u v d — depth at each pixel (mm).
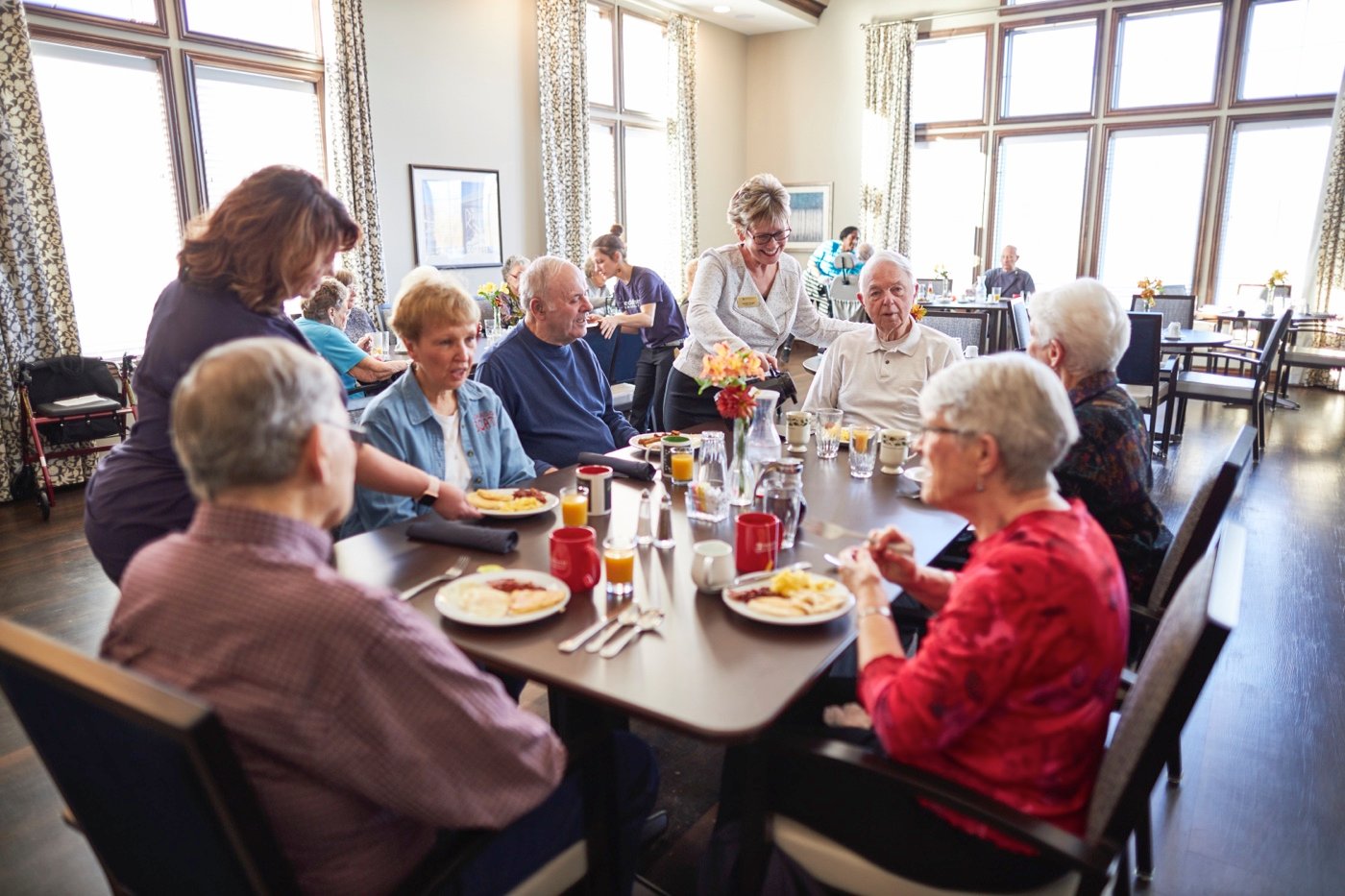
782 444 2654
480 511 1870
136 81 4992
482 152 6996
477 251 7078
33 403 4383
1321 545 3807
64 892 1790
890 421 2859
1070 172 8766
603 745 1255
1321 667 2727
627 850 1409
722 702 1150
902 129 9141
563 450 2598
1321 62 7547
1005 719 1091
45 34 4547
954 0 8883
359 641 880
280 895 851
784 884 1295
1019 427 1118
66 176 4789
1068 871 1194
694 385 3268
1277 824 1993
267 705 861
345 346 4062
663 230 9320
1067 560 1052
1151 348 4848
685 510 1953
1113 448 1815
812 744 1176
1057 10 8445
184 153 5199
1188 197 8281
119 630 922
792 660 1266
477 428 2225
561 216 7543
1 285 4352
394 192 6379
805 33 9695
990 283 8562
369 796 932
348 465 1017
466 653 1294
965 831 1176
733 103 9930
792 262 3287
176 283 1661
